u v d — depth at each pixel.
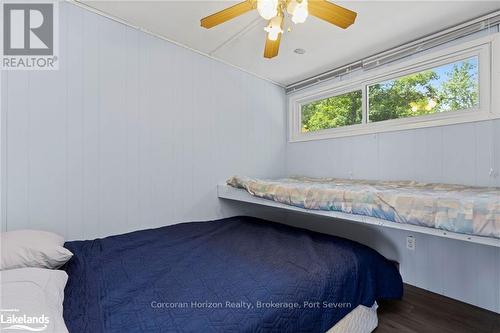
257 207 2.91
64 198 1.68
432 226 1.18
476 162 1.79
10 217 1.49
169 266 1.32
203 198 2.46
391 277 1.62
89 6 1.75
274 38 1.49
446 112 1.97
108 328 0.80
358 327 1.35
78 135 1.74
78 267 1.26
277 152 3.22
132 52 1.99
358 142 2.55
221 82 2.61
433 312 1.68
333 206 1.62
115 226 1.90
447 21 1.85
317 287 1.19
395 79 2.31
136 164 2.02
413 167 2.12
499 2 1.63
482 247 1.75
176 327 0.82
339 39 2.13
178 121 2.28
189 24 1.97
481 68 1.78
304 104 3.22
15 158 1.51
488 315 1.65
